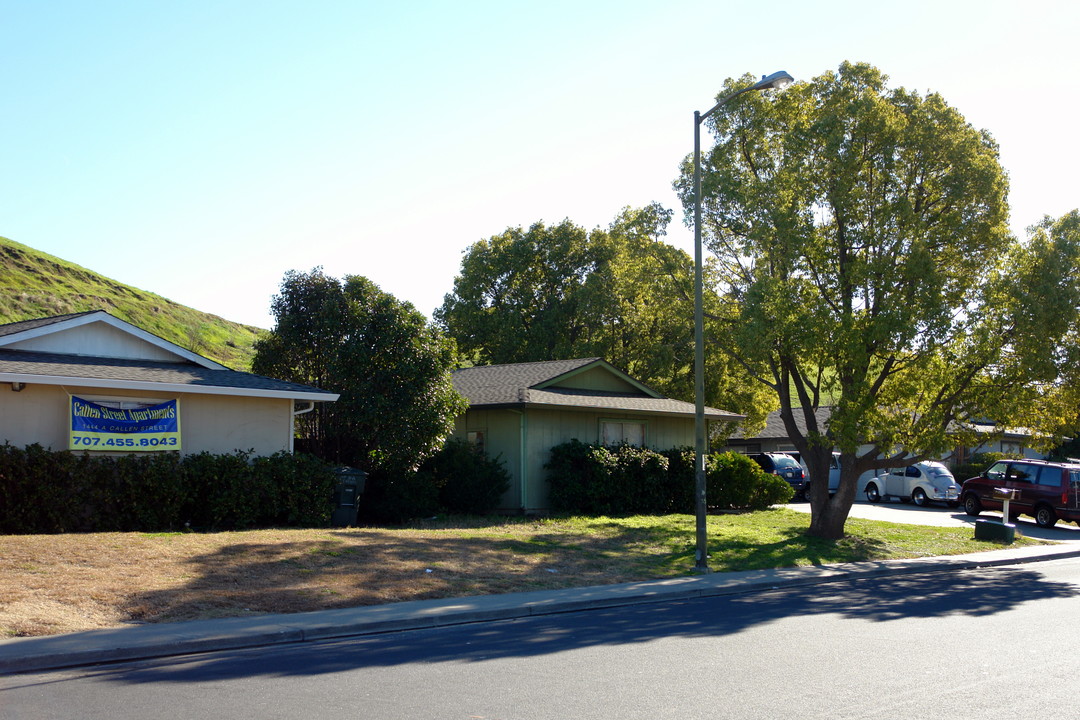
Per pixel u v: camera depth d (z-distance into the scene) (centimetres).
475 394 2503
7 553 1187
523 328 4666
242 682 750
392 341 2103
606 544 1794
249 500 1667
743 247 2117
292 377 2225
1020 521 2914
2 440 1522
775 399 3278
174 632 916
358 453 2150
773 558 1764
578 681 762
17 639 864
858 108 1922
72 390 1598
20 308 5116
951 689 742
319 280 2231
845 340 1825
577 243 4841
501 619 1127
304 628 962
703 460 1582
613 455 2405
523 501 2333
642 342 3666
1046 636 1009
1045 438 2061
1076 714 664
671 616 1164
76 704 670
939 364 1923
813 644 950
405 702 683
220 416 1780
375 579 1259
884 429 1870
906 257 1889
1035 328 1811
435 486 2183
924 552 2012
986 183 1895
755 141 2147
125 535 1395
